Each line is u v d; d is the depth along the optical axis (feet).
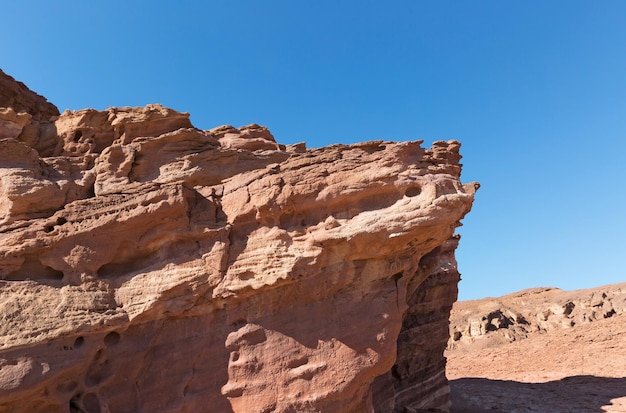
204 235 45.16
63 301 40.27
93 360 40.55
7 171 46.21
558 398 83.15
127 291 43.29
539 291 228.02
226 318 43.98
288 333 43.21
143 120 60.29
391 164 43.29
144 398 41.45
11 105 69.10
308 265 42.45
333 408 42.09
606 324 147.23
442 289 84.23
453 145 50.65
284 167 46.34
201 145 59.72
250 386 41.68
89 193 52.03
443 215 41.70
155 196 44.80
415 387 77.15
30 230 43.01
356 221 42.78
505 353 137.90
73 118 60.70
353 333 43.88
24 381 35.83
